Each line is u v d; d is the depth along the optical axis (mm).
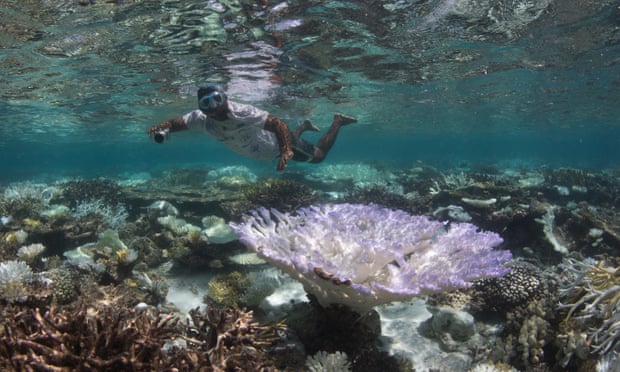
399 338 2643
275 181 5254
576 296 2656
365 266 2051
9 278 2400
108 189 6539
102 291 2447
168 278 3359
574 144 60219
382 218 2600
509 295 2865
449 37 6141
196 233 3676
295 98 11234
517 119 19359
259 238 2373
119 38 5305
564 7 5141
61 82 8000
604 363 2191
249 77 8086
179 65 6891
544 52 7270
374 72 8359
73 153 45344
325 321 2303
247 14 4656
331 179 9672
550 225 4531
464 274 2111
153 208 4762
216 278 3039
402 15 5059
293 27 5199
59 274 2641
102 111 12164
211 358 1741
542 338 2521
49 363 1437
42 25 4715
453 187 6656
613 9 5230
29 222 4266
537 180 8945
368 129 25250
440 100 12734
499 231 4688
